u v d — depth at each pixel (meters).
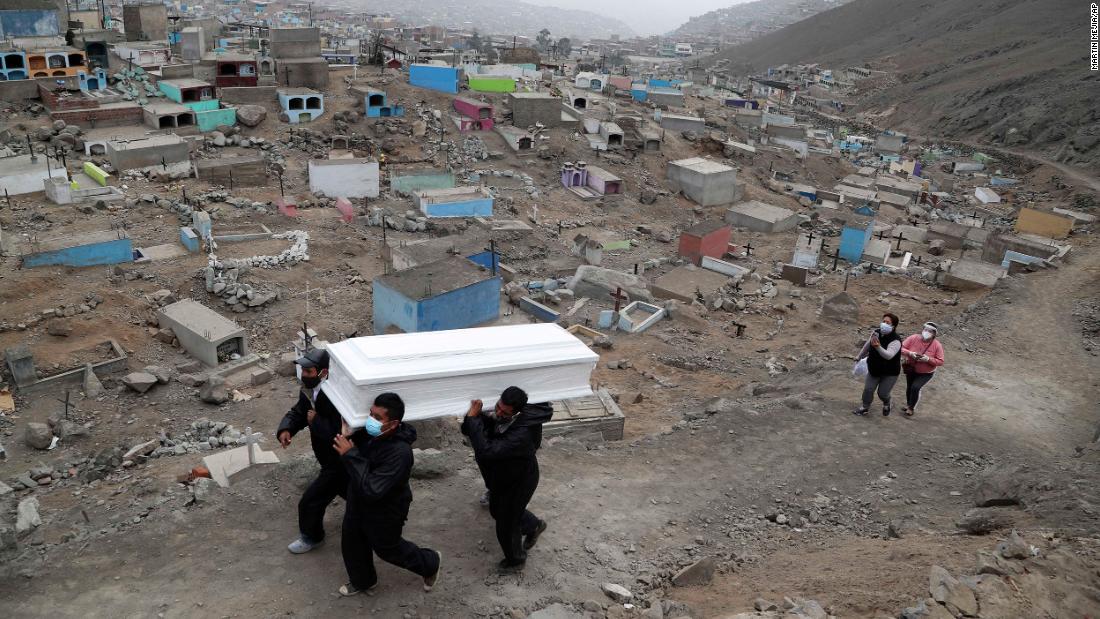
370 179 42.75
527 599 7.08
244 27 96.12
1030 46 124.69
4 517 11.47
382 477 6.05
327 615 6.57
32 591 6.73
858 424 13.50
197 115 46.75
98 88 49.66
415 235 37.97
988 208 65.25
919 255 45.38
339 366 6.73
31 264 26.62
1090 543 7.97
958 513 10.02
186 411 20.92
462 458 9.62
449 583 7.13
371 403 6.57
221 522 7.90
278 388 22.72
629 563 8.17
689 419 14.23
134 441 19.31
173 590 6.80
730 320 30.14
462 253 32.25
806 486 10.89
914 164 78.94
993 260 40.47
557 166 56.12
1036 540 8.02
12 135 41.16
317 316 27.94
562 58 151.12
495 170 52.94
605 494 9.84
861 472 11.50
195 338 24.03
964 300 33.47
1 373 21.39
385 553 6.45
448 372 6.82
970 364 18.77
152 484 15.04
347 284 31.03
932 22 179.12
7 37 50.94
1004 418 15.24
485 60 94.06
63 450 18.62
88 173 38.12
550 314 28.56
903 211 61.44
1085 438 14.66
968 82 116.31
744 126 83.69
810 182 70.88
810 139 89.19
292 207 37.56
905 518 9.73
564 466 10.57
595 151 59.62
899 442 12.83
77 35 55.44
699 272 36.12
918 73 136.75
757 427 12.92
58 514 13.32
